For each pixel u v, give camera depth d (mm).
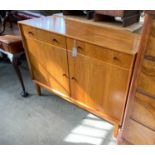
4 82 2242
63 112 1787
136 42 1174
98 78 1329
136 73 1006
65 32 1347
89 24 1511
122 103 1286
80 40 1240
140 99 1062
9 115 1769
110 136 1534
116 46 1119
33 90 2096
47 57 1599
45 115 1758
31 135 1561
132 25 1434
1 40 1799
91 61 1286
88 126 1631
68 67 1484
